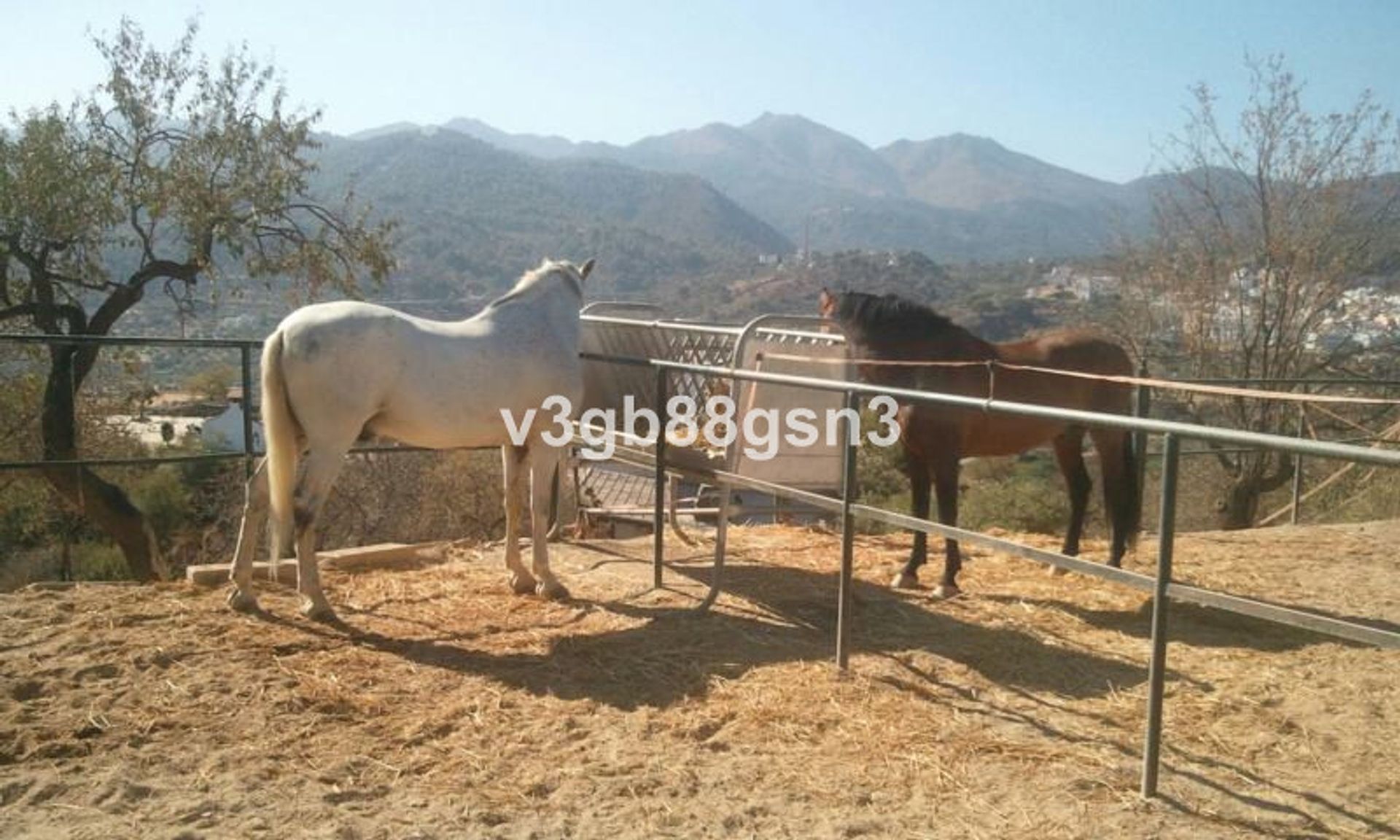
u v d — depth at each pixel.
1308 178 14.43
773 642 4.86
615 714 3.92
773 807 3.19
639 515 8.72
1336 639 5.16
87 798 3.10
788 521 8.95
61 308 13.73
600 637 4.81
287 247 15.55
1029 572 6.49
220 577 5.55
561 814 3.12
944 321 6.11
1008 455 6.36
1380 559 7.17
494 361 5.12
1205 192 15.04
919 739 3.74
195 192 14.20
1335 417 9.28
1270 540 7.88
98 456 13.00
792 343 6.09
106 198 13.54
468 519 15.08
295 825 2.98
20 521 12.80
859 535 7.52
